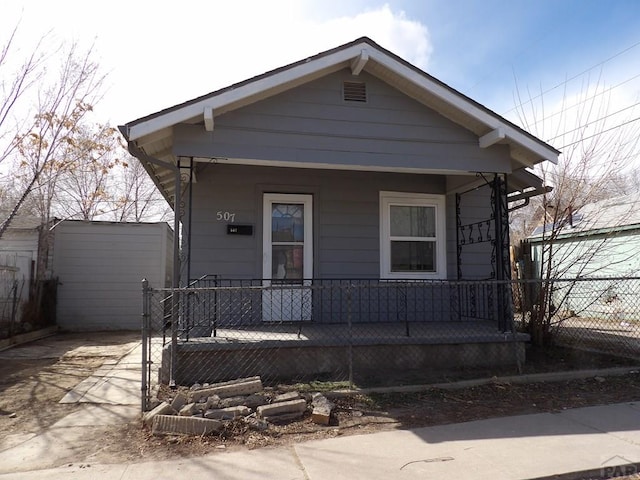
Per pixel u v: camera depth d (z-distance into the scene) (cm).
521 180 798
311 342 605
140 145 600
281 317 731
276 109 629
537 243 1205
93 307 1291
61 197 2000
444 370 635
